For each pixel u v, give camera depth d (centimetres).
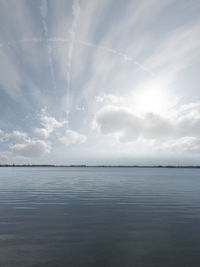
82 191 3622
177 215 1756
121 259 903
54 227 1391
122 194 3225
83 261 880
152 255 947
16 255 936
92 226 1418
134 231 1309
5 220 1574
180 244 1086
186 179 7750
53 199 2673
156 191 3656
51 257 917
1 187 4316
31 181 6194
